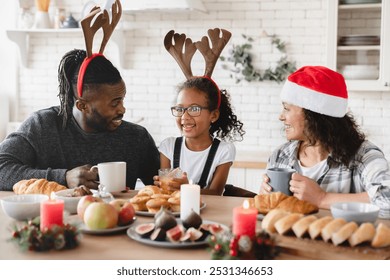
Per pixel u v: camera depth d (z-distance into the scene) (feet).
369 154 6.48
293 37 13.83
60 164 7.45
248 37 14.03
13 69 15.35
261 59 14.03
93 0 14.57
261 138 14.20
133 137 7.84
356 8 12.47
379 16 12.51
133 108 14.89
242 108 14.24
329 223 4.39
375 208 4.86
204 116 7.60
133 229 4.75
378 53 12.39
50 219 4.42
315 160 6.89
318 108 6.55
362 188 6.47
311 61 13.78
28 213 5.12
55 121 7.47
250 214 4.14
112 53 15.05
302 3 13.73
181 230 4.46
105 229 4.71
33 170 6.68
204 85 7.64
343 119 6.71
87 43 7.20
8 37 14.62
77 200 5.45
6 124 15.14
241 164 12.81
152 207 5.41
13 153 7.06
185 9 13.14
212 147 7.75
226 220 5.29
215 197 6.53
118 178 6.43
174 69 14.58
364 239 4.24
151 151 8.11
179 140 8.00
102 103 7.35
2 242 4.53
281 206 5.22
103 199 5.55
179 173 6.52
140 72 14.76
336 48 12.54
